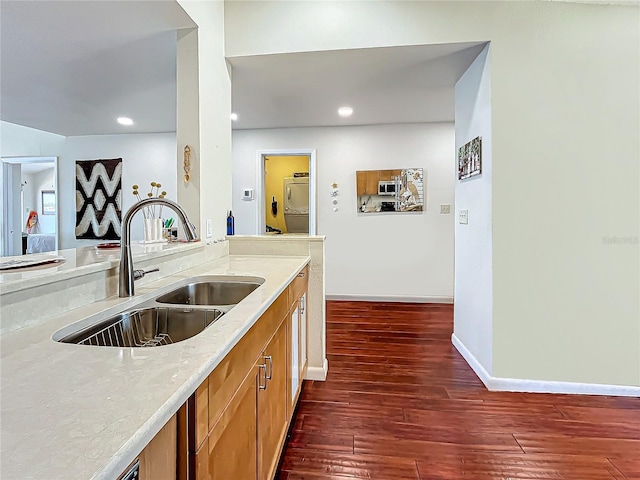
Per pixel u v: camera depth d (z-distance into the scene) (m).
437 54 2.54
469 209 2.78
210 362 0.78
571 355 2.35
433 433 1.92
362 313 4.19
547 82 2.29
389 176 4.66
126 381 0.69
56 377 0.71
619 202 2.28
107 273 1.34
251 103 3.67
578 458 1.73
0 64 2.63
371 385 2.46
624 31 2.24
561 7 2.28
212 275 1.83
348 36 2.47
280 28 2.52
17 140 5.19
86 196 5.10
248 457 1.12
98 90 3.20
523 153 2.32
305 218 6.09
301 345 2.23
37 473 0.45
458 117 3.02
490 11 2.34
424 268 4.68
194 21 2.08
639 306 2.30
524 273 2.35
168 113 3.92
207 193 2.29
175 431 0.70
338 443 1.84
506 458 1.73
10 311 0.98
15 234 5.31
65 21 2.03
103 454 0.48
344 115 4.16
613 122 2.27
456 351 3.06
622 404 2.21
